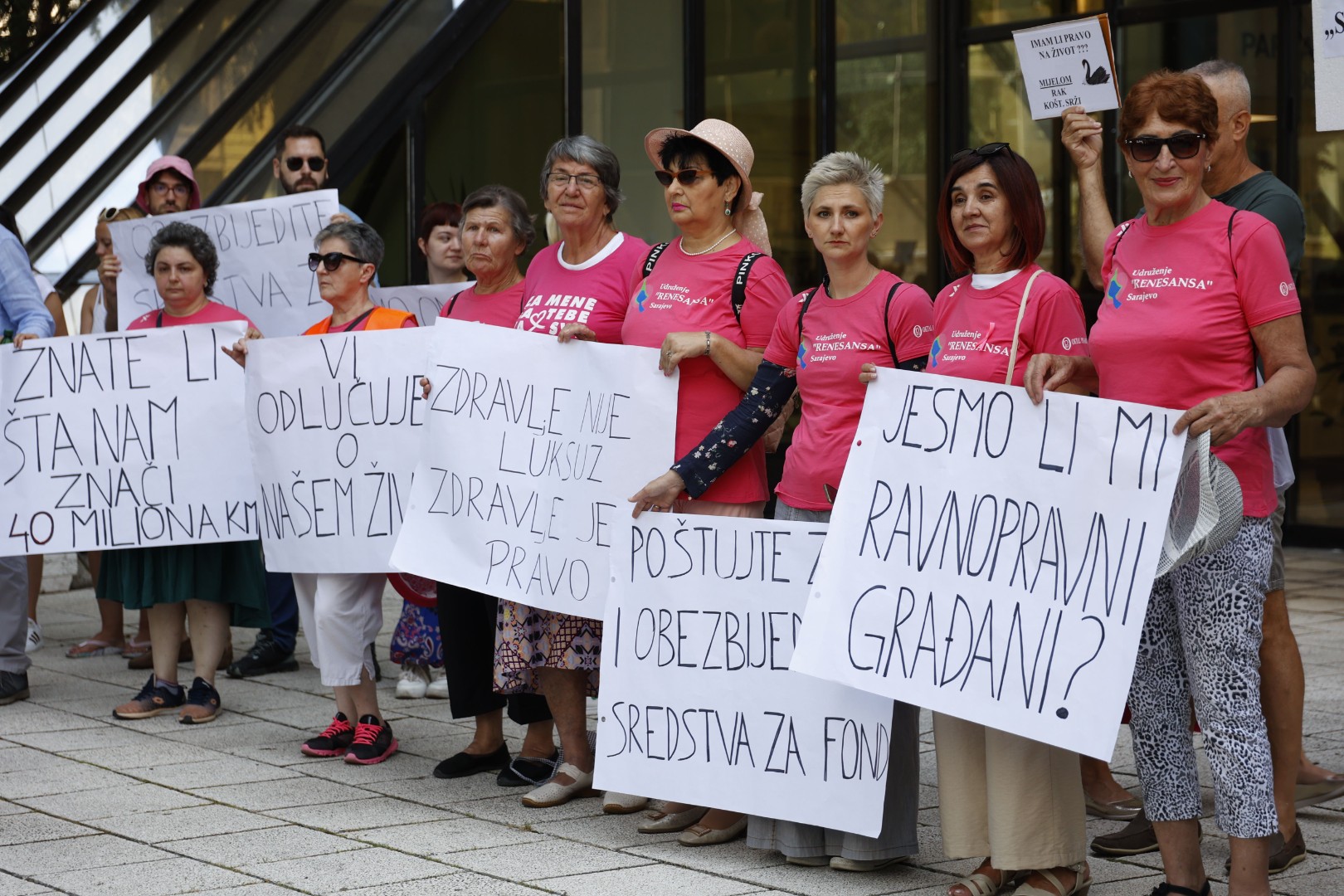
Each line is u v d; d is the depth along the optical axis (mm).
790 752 4258
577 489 4770
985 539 3807
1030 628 3725
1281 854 4145
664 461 4660
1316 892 3967
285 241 7328
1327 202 10242
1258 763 3582
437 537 4980
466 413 4973
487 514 4918
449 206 7203
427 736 5922
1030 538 3744
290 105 9367
